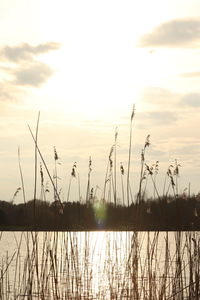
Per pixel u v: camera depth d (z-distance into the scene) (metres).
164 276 11.02
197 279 10.52
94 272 11.67
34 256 10.32
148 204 11.20
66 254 11.48
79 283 11.42
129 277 11.40
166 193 11.06
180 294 10.79
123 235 11.55
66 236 11.40
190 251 10.70
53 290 10.64
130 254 11.39
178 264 10.87
